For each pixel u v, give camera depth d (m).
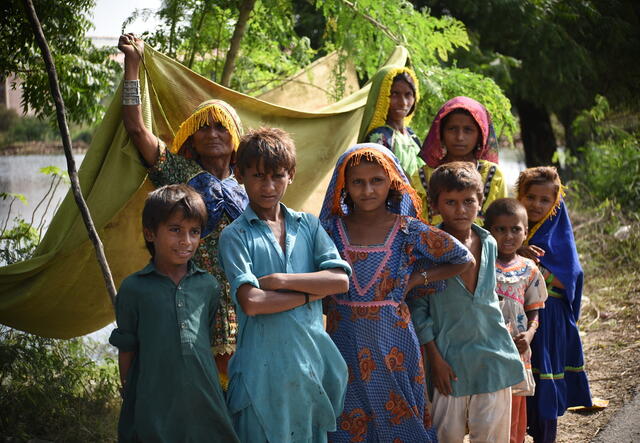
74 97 5.83
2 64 5.55
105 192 4.00
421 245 3.34
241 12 5.98
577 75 12.81
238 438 2.98
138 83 3.90
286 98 6.34
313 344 3.03
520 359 3.51
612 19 12.55
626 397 4.60
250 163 3.08
